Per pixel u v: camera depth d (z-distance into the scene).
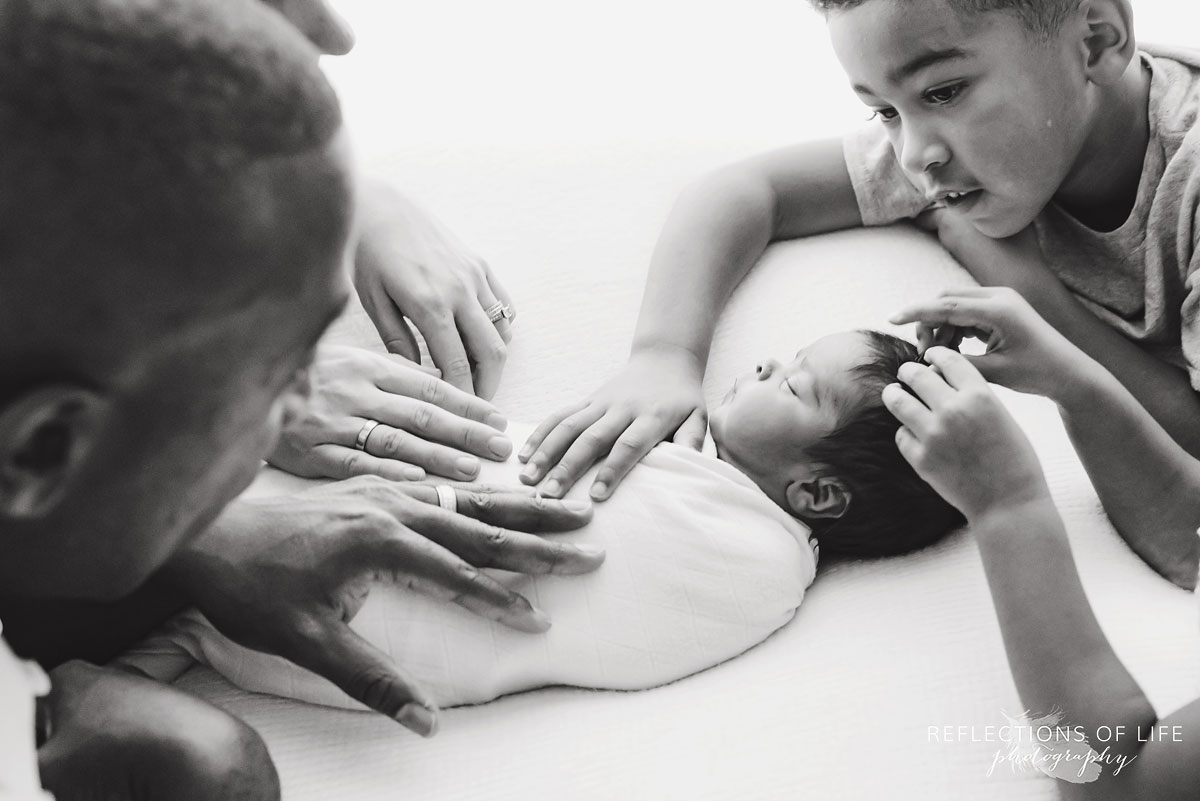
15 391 0.48
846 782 0.84
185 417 0.52
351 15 2.14
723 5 2.14
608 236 1.33
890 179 1.33
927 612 0.98
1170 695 0.89
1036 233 1.28
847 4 1.05
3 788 0.56
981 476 0.93
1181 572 1.04
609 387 1.14
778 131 1.92
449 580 0.90
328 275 0.54
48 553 0.55
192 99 0.47
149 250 0.47
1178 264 1.16
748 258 1.31
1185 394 1.19
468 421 1.06
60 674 0.80
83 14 0.46
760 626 0.99
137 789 0.76
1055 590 0.89
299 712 0.93
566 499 1.03
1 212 0.45
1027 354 1.04
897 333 1.23
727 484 1.03
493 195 1.37
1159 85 1.17
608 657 0.95
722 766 0.86
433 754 0.90
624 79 2.04
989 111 1.08
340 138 0.53
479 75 2.06
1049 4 1.04
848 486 1.08
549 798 0.85
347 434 1.04
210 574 0.86
